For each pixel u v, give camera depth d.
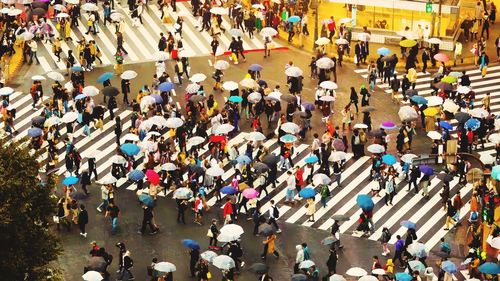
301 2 149.38
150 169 119.06
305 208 116.50
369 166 123.12
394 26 147.62
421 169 116.50
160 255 109.56
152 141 121.12
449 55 146.62
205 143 125.81
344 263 108.75
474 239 108.62
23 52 142.00
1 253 78.81
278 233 112.50
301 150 125.81
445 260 106.00
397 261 108.56
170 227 113.56
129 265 105.56
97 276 101.38
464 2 149.88
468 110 128.50
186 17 154.00
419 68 143.12
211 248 109.69
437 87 131.88
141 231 112.44
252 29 149.12
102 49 145.75
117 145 124.50
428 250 110.50
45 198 83.00
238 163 118.38
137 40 148.00
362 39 141.62
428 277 104.44
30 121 130.62
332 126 123.62
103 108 128.50
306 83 138.75
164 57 136.25
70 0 148.62
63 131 128.38
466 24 149.00
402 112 124.38
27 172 81.50
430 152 124.88
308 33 148.50
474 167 125.00
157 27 151.50
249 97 127.81
